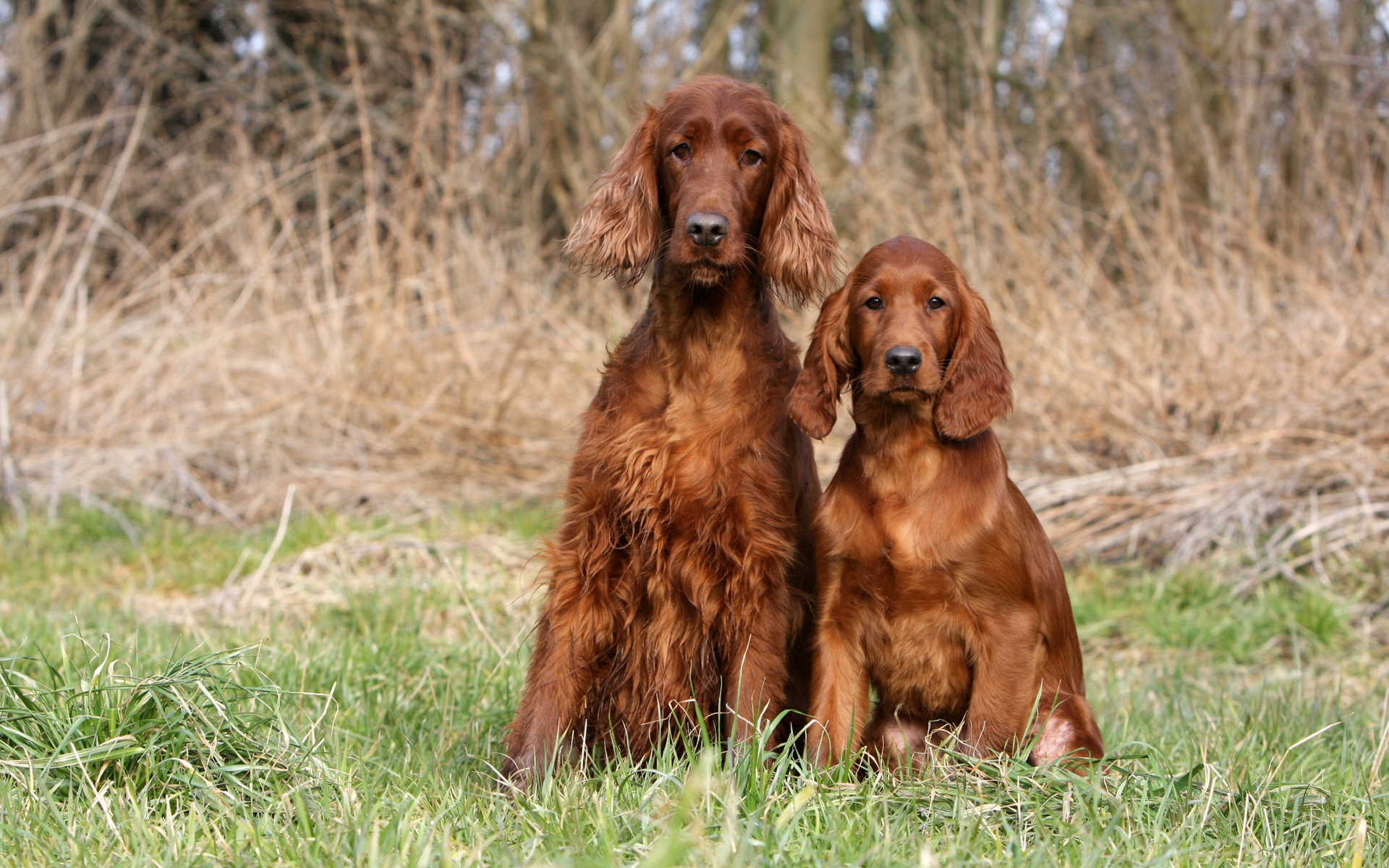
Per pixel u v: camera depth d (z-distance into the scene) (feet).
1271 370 20.89
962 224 23.52
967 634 10.41
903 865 7.00
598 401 10.84
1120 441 21.18
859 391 10.84
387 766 9.52
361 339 24.76
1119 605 17.62
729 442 10.25
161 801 8.25
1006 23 40.83
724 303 10.42
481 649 13.96
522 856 7.27
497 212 28.30
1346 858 7.89
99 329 24.49
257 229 25.81
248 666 11.66
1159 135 24.31
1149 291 22.80
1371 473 18.76
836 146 28.04
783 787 8.50
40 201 24.85
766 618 10.30
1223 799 8.54
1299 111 25.08
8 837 7.57
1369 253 22.03
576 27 36.14
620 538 10.48
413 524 20.63
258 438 23.29
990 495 10.44
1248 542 18.39
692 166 10.52
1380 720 12.34
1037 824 7.88
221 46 40.01
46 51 31.89
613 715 10.94
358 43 36.55
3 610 16.20
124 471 22.81
